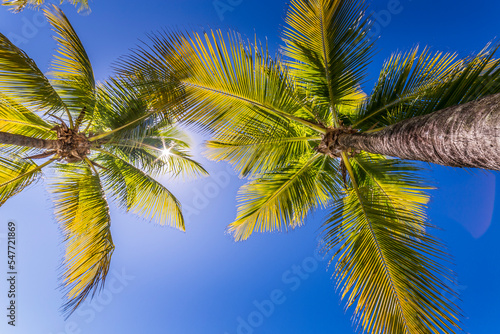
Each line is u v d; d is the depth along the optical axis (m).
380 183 5.97
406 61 4.95
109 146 6.97
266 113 5.57
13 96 5.12
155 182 7.83
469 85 3.71
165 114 4.76
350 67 5.17
